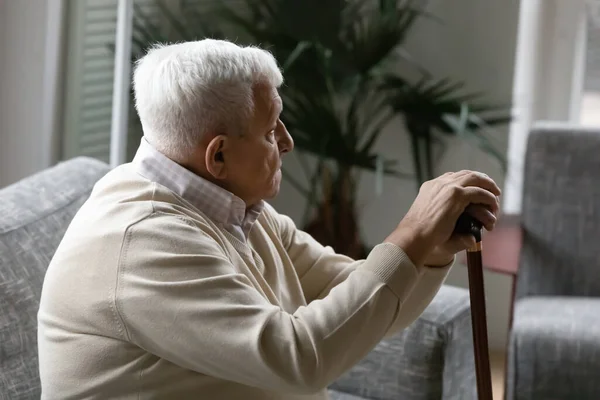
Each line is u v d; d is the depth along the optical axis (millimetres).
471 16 4004
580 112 4129
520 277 3207
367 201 4277
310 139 3773
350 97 3996
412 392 2412
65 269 1680
